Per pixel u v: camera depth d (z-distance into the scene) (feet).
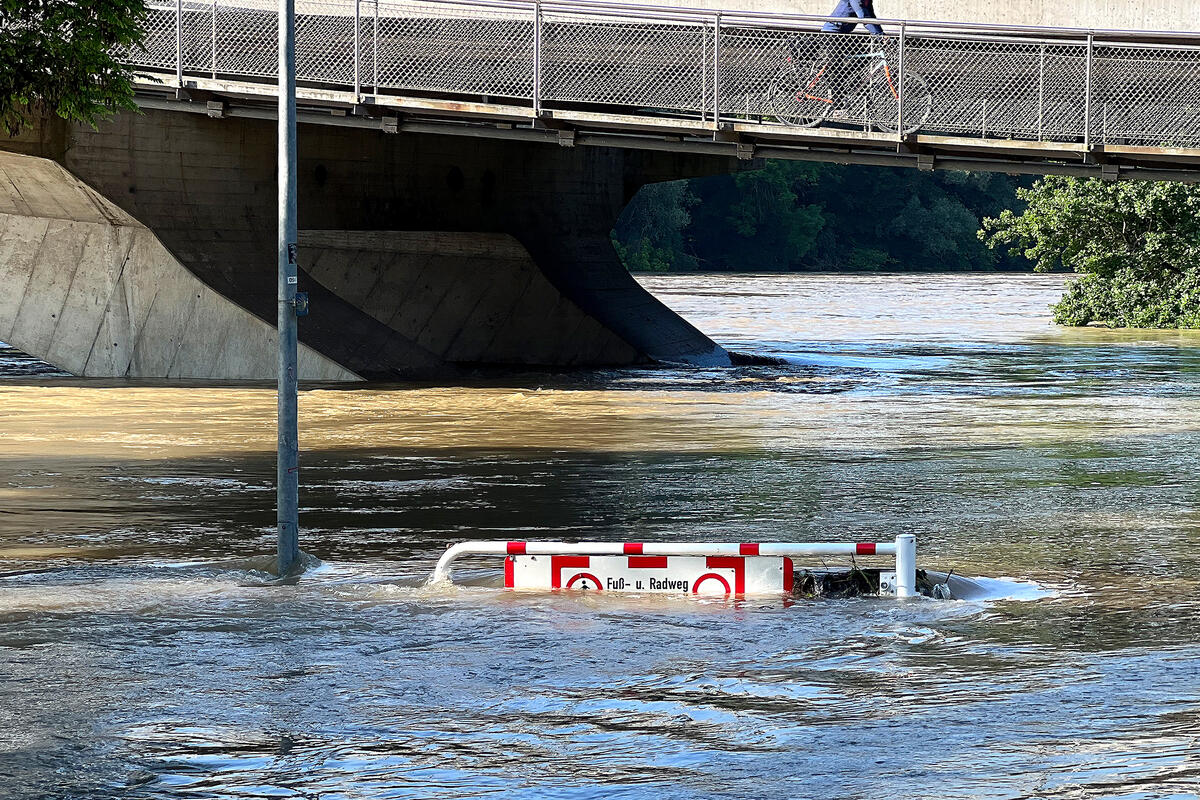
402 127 368.68
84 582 149.59
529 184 460.96
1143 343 523.29
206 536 176.45
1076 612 135.13
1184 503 198.08
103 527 182.09
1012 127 324.39
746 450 253.03
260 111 377.50
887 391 362.53
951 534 176.04
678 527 180.96
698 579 143.95
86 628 130.21
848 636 126.31
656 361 447.83
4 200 386.52
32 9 271.08
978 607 137.49
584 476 223.10
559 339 444.96
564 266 463.83
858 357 470.80
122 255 387.14
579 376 404.36
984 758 93.61
